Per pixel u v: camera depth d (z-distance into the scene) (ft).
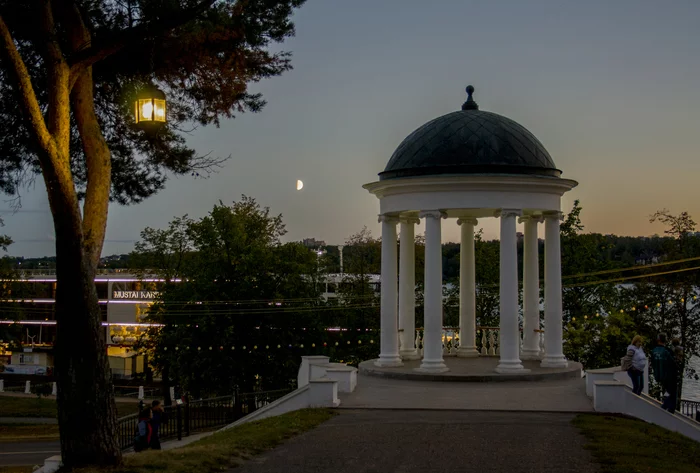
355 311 181.88
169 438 96.02
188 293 160.25
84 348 47.01
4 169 66.39
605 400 67.97
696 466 50.06
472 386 82.23
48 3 50.06
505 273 86.89
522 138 89.45
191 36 58.75
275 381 155.53
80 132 53.83
